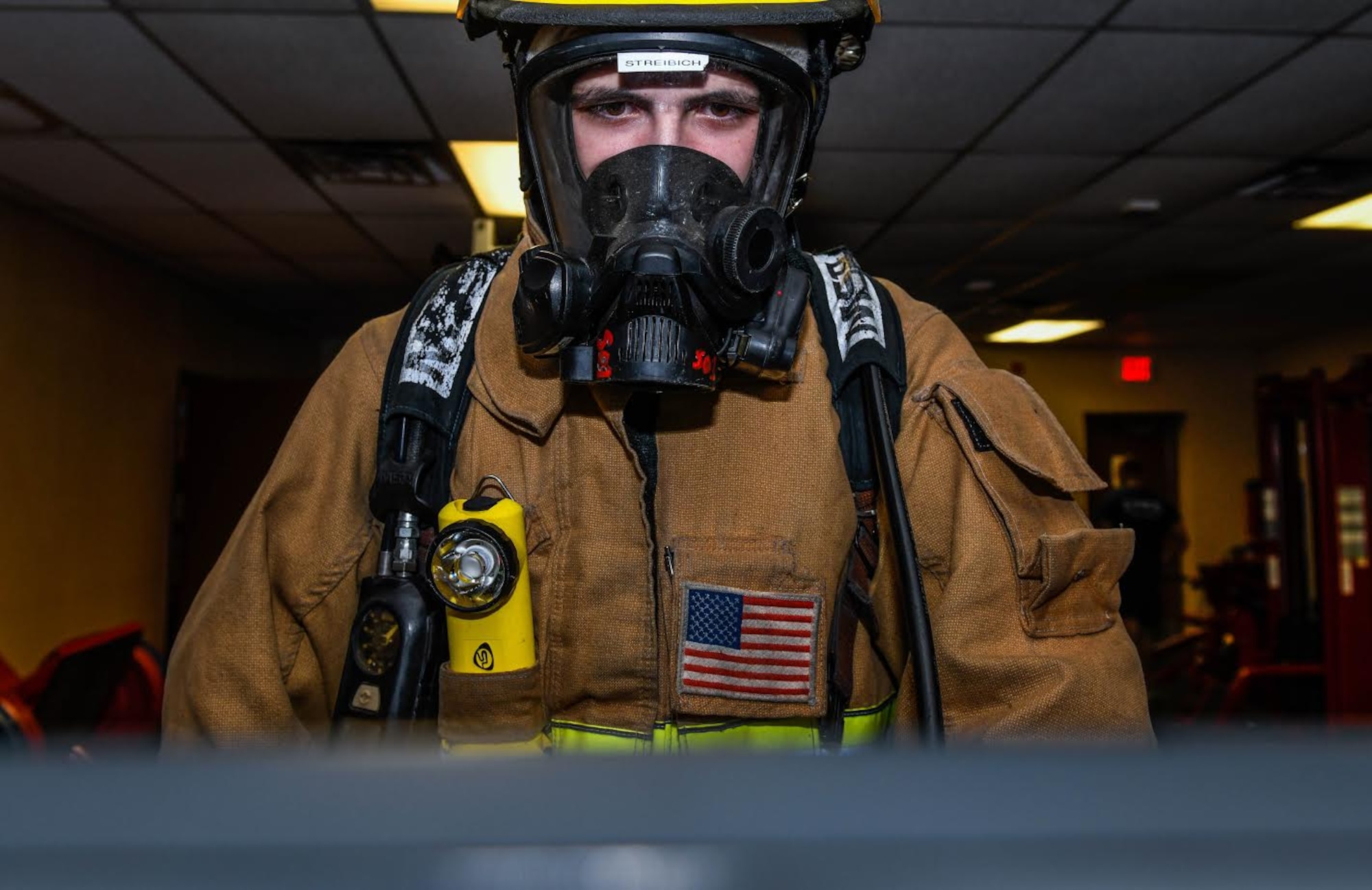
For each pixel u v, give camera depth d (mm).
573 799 129
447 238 4863
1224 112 3338
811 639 633
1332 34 2762
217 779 136
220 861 118
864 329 698
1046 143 3631
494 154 3684
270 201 4273
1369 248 5180
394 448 690
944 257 5383
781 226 613
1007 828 126
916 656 591
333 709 719
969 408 668
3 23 2646
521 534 631
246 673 692
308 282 5949
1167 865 122
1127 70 2992
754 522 646
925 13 2639
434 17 2611
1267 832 125
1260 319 7328
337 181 4000
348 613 735
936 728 579
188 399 6148
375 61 2881
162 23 2648
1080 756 144
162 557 5816
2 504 4172
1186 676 5703
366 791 132
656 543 656
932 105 3266
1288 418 4883
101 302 5012
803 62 702
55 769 139
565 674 657
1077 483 661
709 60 633
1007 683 619
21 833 122
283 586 718
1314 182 4098
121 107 3223
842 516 661
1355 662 4078
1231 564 5434
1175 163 3859
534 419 669
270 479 730
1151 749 148
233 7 2564
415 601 665
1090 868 122
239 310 6836
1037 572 637
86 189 4090
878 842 123
